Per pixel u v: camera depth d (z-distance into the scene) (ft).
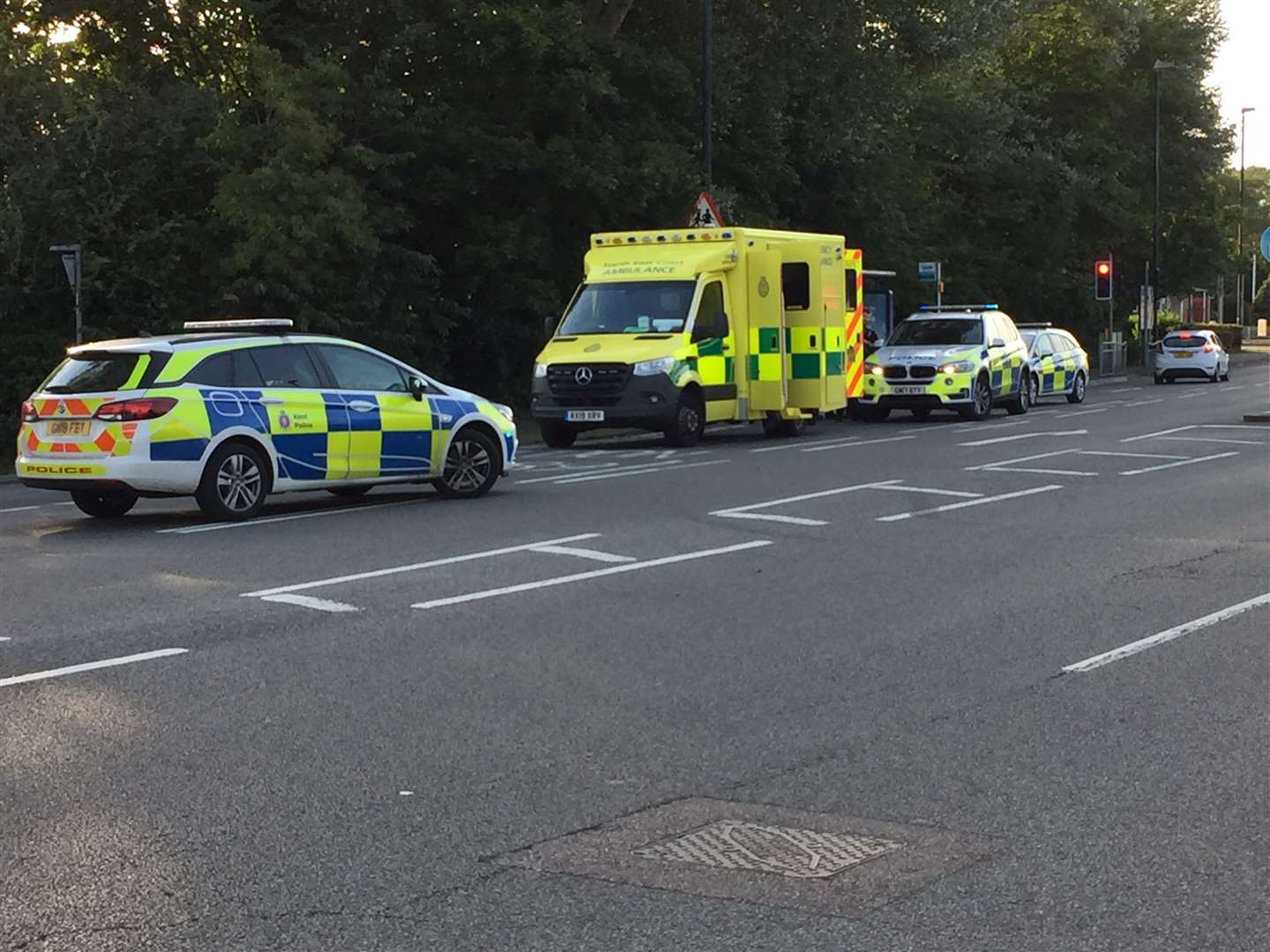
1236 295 400.47
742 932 15.10
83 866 17.12
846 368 86.12
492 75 97.66
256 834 18.24
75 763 21.20
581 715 23.89
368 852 17.61
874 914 15.55
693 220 89.15
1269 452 68.59
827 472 61.05
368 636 29.84
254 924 15.40
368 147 93.40
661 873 16.85
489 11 94.07
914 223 147.23
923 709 24.21
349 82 91.20
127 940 14.99
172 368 46.78
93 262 81.00
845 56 114.42
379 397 51.24
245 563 38.75
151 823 18.63
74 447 46.21
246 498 47.93
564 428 78.64
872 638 29.58
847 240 134.21
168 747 22.02
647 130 102.58
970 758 21.40
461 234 102.73
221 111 87.61
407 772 20.83
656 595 34.17
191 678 26.32
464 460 53.78
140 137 84.94
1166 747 21.88
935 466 62.90
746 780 20.43
